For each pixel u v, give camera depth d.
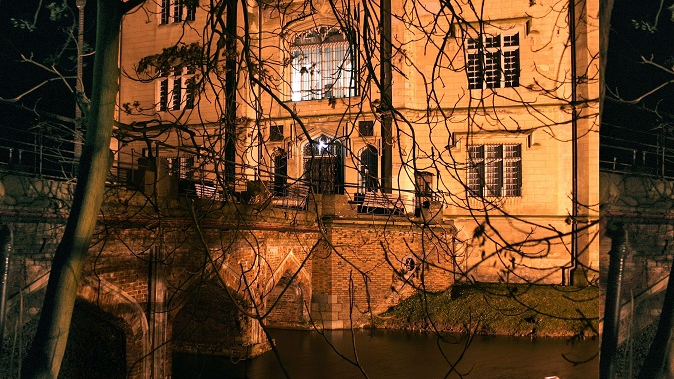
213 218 15.60
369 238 24.77
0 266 10.17
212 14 7.77
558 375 17.95
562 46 27.42
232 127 8.66
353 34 7.64
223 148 8.77
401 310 24.97
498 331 23.31
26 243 10.94
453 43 28.17
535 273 26.73
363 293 24.70
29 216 11.01
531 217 27.27
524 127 27.59
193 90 8.09
